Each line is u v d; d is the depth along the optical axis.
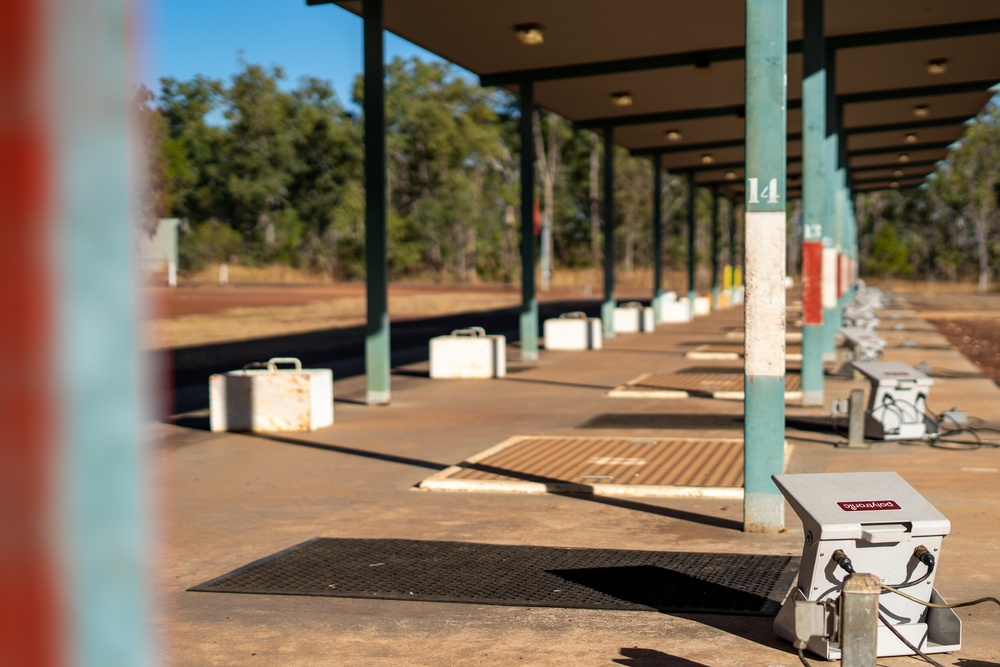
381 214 15.32
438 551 7.08
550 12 16.05
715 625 5.45
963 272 90.69
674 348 25.50
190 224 85.06
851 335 18.08
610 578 6.35
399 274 88.50
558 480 9.38
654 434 12.32
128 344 0.44
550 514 8.24
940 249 91.69
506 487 9.13
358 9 15.22
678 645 5.12
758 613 5.62
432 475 9.99
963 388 16.42
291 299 52.22
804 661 4.68
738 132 28.97
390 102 89.25
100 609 0.44
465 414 14.38
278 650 5.11
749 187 7.37
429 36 17.48
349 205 81.88
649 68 19.59
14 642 0.41
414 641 5.24
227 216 86.75
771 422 7.47
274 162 86.69
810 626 4.69
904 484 5.07
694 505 8.54
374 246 15.34
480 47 18.50
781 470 7.48
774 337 7.39
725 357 22.50
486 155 91.00
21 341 0.40
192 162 84.88
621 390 16.48
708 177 43.03
